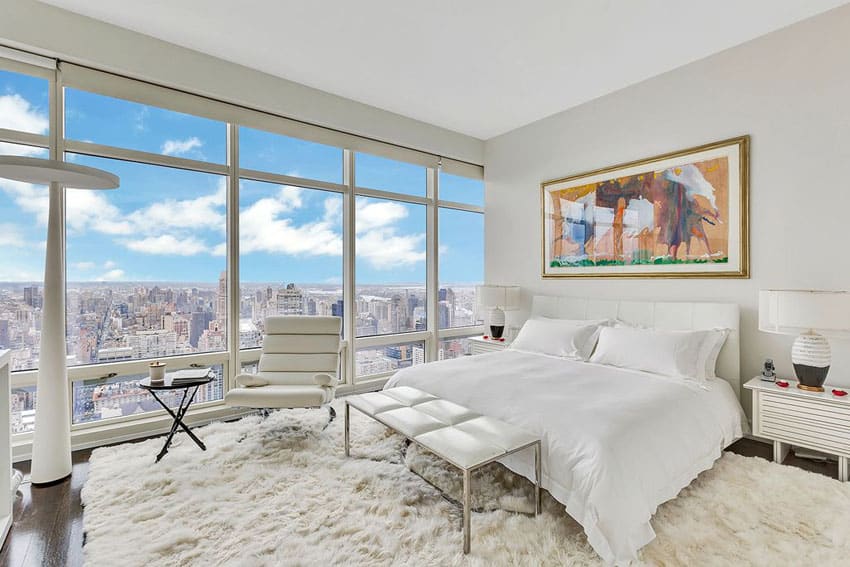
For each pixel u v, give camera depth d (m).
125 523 1.93
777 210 2.93
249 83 3.46
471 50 3.16
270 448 2.74
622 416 2.04
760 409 2.66
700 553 1.72
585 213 4.09
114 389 3.10
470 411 2.36
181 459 2.58
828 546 1.76
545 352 3.56
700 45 3.09
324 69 3.47
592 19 2.76
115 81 3.00
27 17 2.60
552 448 2.00
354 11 2.70
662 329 3.32
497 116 4.45
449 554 1.73
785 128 2.89
